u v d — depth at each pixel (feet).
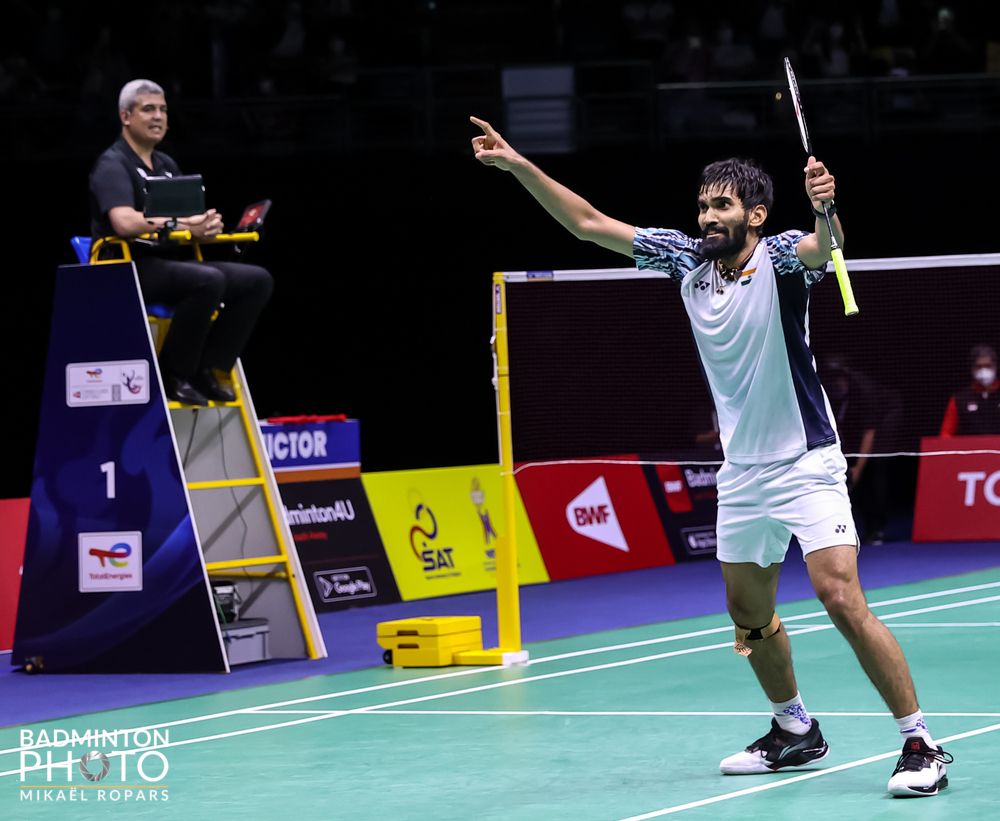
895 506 75.92
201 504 38.27
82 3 79.51
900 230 78.28
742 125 77.97
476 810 21.65
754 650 23.13
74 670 37.37
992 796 21.18
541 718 28.94
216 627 35.94
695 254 22.24
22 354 72.02
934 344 47.67
